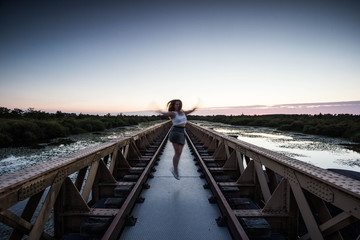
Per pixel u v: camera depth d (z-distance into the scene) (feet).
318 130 97.55
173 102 13.01
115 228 7.45
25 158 37.86
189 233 8.13
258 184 12.16
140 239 7.69
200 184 13.96
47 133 72.23
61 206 8.23
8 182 5.07
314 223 6.16
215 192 11.27
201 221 9.05
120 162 16.01
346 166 36.94
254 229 7.36
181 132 12.88
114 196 11.69
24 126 63.10
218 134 21.25
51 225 11.79
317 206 6.36
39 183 6.24
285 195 8.48
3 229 12.07
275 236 8.22
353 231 8.69
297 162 7.48
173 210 10.07
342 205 4.98
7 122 63.41
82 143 59.62
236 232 7.41
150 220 9.09
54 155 40.96
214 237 7.89
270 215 8.31
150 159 19.93
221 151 20.24
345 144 64.75
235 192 11.21
